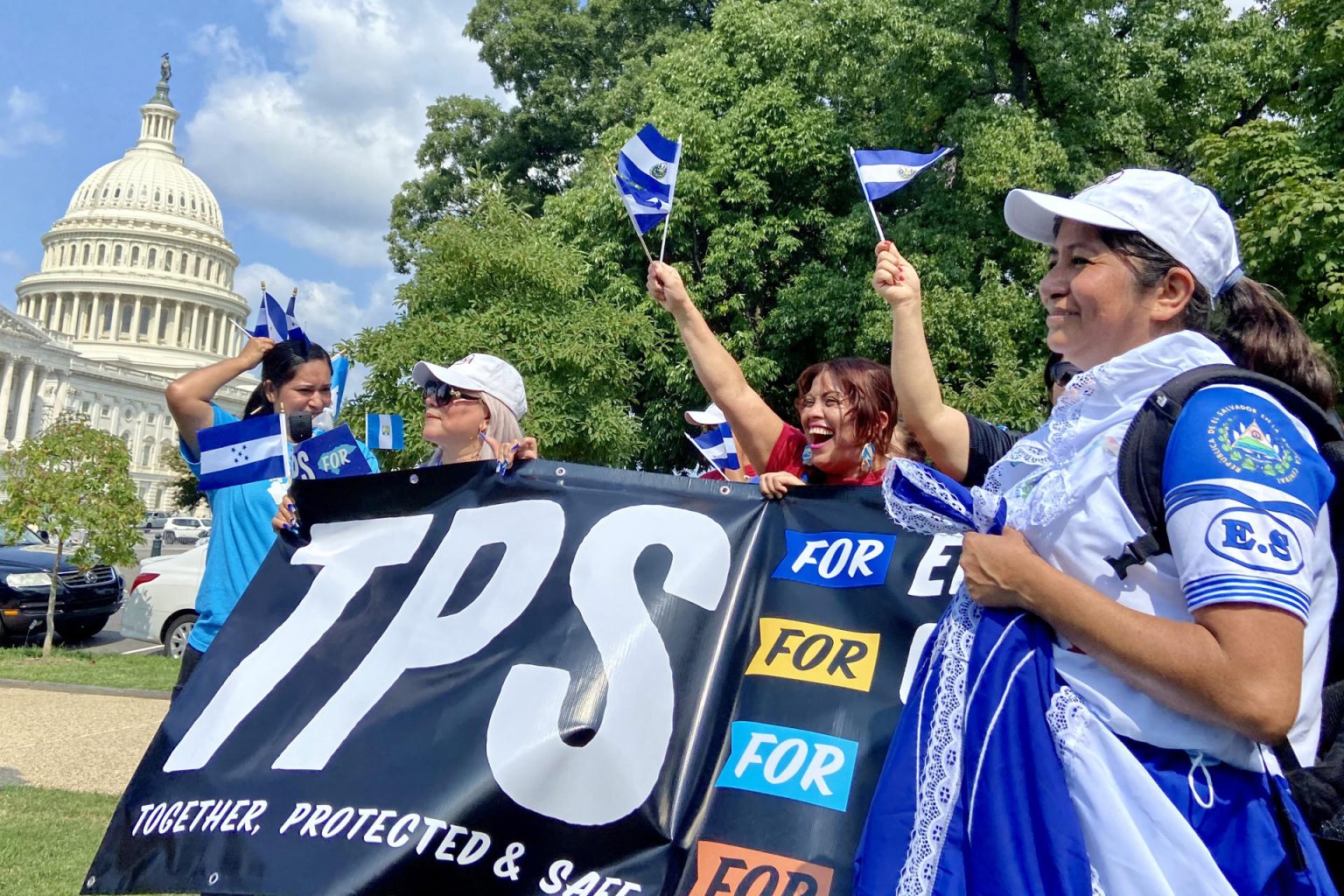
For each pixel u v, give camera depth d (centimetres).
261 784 233
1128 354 143
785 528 236
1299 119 1067
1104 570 138
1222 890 124
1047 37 1306
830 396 279
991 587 141
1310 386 161
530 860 210
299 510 279
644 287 1487
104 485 1215
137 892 230
